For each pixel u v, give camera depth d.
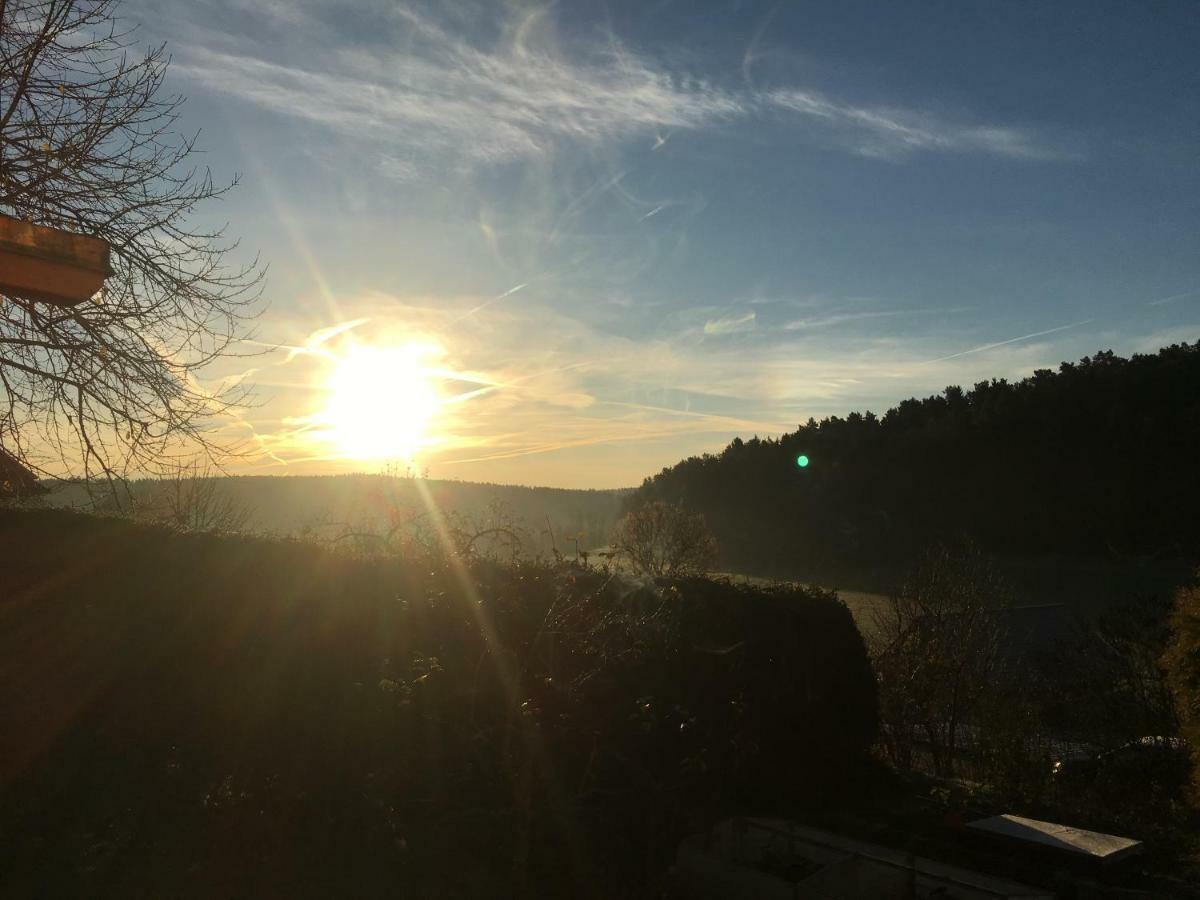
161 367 8.06
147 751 4.46
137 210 8.03
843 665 8.05
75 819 4.15
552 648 5.40
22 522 5.14
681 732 5.66
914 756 11.24
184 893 3.82
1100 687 14.13
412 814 4.54
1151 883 5.84
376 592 5.23
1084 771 10.03
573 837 4.85
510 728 4.80
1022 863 5.94
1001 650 14.32
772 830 5.88
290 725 4.65
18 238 4.29
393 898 4.09
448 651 5.18
